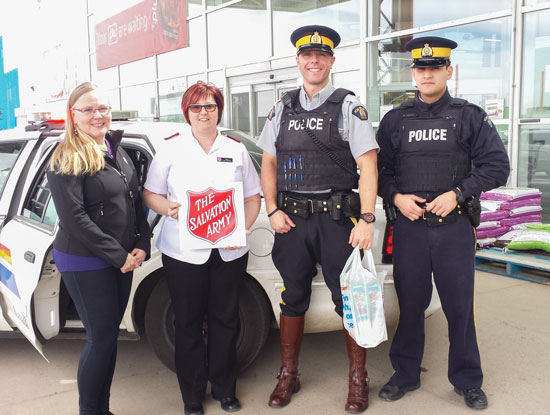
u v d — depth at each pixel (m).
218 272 2.46
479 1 5.88
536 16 5.38
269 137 2.61
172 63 11.04
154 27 11.15
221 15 9.70
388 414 2.48
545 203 5.50
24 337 3.11
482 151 2.41
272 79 8.80
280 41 8.65
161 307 2.78
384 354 3.17
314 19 7.98
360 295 2.37
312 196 2.47
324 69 2.42
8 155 3.34
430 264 2.51
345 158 2.45
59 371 3.07
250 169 2.52
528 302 3.96
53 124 3.17
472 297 2.51
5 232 3.02
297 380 2.71
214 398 2.68
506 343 3.25
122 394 2.77
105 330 2.25
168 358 2.83
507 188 5.21
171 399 2.71
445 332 3.45
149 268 2.70
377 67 7.11
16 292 2.81
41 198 2.96
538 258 4.47
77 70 14.70
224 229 2.38
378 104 7.17
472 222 2.49
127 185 2.26
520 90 5.59
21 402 2.71
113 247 2.16
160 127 3.02
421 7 6.46
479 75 5.96
